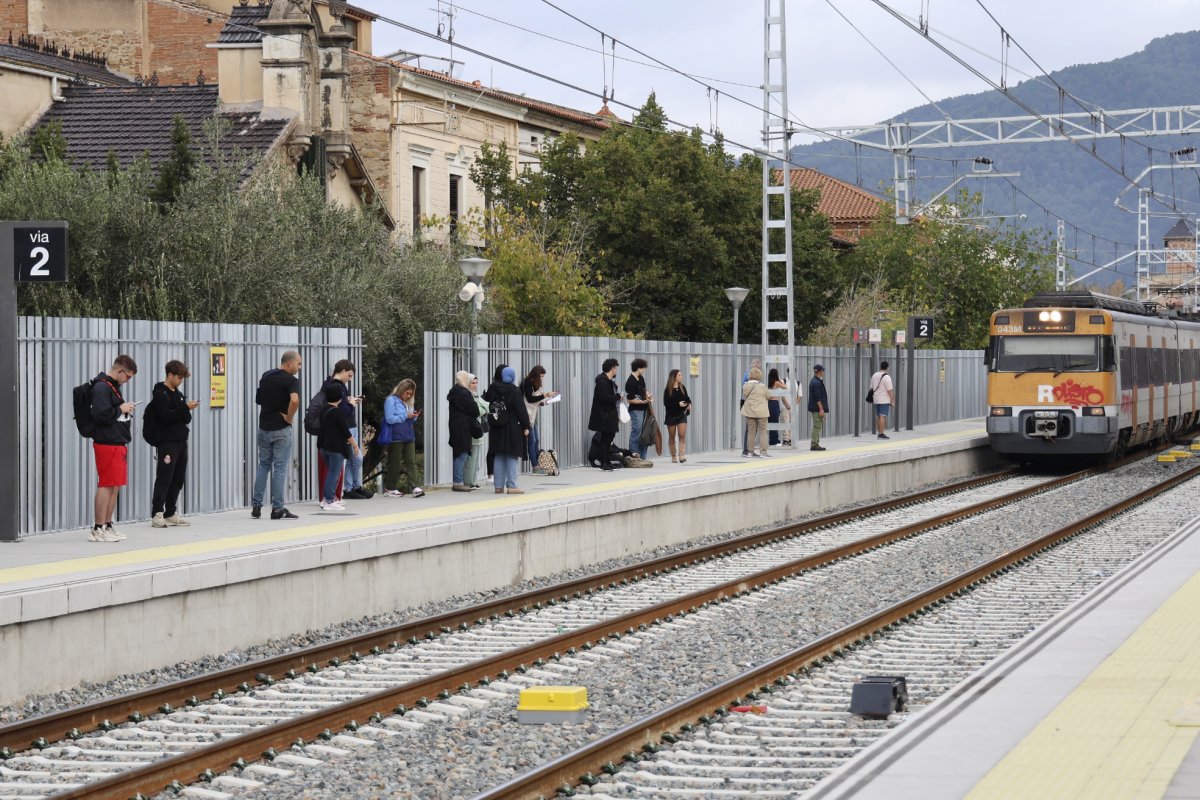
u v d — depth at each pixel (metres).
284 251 26.77
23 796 9.60
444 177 50.00
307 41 36.69
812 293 53.56
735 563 22.98
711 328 47.75
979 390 66.38
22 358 18.61
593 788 9.73
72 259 25.16
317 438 23.33
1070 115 49.03
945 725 10.26
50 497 19.09
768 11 38.62
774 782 9.80
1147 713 10.53
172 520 20.02
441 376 27.59
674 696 13.07
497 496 25.34
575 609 18.41
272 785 9.93
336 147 37.69
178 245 25.88
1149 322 45.41
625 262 46.88
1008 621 17.16
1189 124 49.00
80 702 13.09
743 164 53.88
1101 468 42.69
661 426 36.53
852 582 20.64
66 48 44.12
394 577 18.30
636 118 50.94
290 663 14.13
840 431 47.34
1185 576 18.28
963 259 65.69
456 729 11.65
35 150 33.78
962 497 35.09
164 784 9.74
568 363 32.72
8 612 12.61
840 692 13.12
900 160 67.19
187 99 38.44
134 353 20.75
